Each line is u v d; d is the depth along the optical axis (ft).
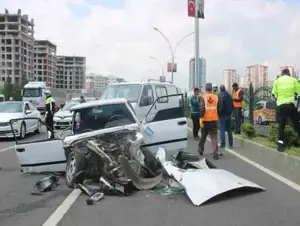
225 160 39.22
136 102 47.47
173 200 24.35
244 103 69.36
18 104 66.80
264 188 26.66
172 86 57.31
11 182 30.12
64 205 23.39
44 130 77.77
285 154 36.29
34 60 465.47
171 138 32.19
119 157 26.84
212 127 40.83
